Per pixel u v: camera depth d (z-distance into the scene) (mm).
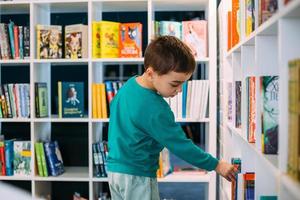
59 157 3012
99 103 2848
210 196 2814
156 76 1672
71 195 3322
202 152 1710
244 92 1877
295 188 928
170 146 1688
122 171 1764
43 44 2869
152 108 1678
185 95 2793
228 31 2461
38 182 2949
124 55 2832
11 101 2893
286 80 1092
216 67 2848
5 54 2895
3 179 2895
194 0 2844
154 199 1825
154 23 2807
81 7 3053
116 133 1786
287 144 1077
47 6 3008
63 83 2898
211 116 2779
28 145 2898
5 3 2869
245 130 1864
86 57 2867
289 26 1104
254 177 1822
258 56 1518
